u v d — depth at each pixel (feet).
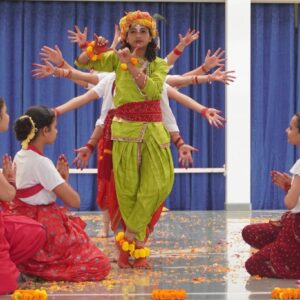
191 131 34.58
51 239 15.14
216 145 34.71
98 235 23.76
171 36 34.42
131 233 17.08
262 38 34.73
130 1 34.19
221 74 18.63
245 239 17.19
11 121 33.96
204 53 34.63
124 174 16.85
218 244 21.44
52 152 33.78
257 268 15.80
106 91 18.21
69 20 34.04
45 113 15.30
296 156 34.78
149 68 16.70
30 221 14.67
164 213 32.55
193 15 34.58
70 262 15.24
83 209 34.12
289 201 15.23
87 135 33.91
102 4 34.19
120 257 17.26
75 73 17.80
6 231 14.30
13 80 33.96
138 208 16.85
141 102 16.72
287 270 15.60
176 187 34.58
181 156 17.43
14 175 14.39
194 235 23.77
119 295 13.89
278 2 34.58
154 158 16.75
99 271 15.40
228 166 34.06
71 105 18.70
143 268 17.06
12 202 15.30
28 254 14.65
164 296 13.48
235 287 14.75
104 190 22.20
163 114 17.51
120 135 16.79
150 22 16.62
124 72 16.71
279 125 34.78
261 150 34.73
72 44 34.06
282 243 15.65
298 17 34.99
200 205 34.68
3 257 13.62
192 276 16.07
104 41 16.72
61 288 14.53
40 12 33.91
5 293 13.70
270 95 34.68
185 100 17.81
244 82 34.06
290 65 34.71
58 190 15.15
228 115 33.96
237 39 33.96
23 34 33.94
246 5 33.94
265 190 34.73
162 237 23.25
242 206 34.06
